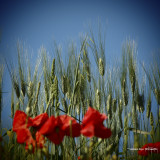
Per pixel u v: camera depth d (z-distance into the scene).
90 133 1.25
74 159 1.51
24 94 1.54
